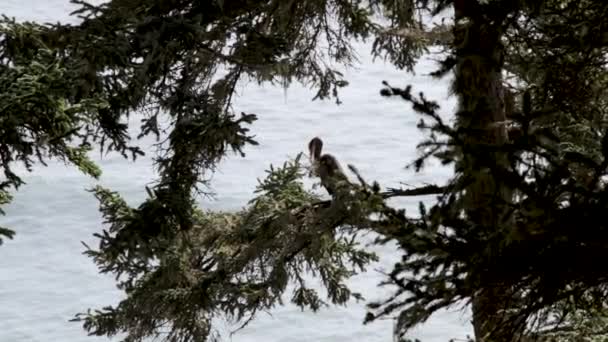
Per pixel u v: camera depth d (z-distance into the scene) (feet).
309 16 47.80
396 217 20.94
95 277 155.33
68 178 179.11
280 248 43.01
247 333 134.00
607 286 20.66
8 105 26.45
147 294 45.65
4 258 160.45
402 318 20.22
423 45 49.37
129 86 37.81
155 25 37.63
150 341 76.43
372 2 47.39
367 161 200.95
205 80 42.68
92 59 34.96
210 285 44.29
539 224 19.27
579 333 28.37
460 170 19.94
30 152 28.35
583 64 30.12
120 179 184.24
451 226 20.25
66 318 144.97
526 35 33.04
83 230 167.32
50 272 156.66
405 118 218.18
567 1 29.58
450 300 20.31
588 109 34.53
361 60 241.76
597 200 19.20
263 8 43.75
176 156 41.19
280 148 207.31
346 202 37.35
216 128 38.45
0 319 144.77
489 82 32.86
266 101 229.04
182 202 40.70
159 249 40.96
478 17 22.82
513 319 21.22
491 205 19.90
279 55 40.88
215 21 43.27
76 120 28.40
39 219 169.27
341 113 222.48
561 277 19.80
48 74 27.09
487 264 19.85
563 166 19.27
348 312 139.03
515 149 19.74
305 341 134.00
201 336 45.68
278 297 43.83
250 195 181.37
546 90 33.94
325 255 46.14
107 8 39.47
